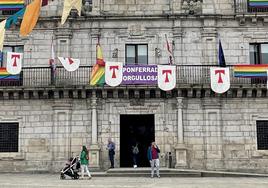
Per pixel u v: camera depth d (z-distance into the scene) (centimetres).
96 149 3316
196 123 3366
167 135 3369
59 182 2589
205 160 3328
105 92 3366
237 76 3316
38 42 3478
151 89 3347
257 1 3428
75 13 3456
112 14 3497
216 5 3478
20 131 3397
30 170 3353
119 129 3391
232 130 3366
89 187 2309
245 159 3338
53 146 3366
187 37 3456
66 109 3384
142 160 3512
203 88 3328
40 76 3391
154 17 3459
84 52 3456
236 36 3456
